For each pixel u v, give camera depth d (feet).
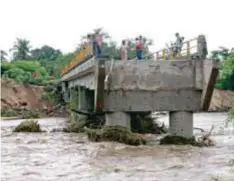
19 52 504.84
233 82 344.08
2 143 96.73
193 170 63.21
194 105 91.86
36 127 123.34
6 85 284.00
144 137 98.43
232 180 56.18
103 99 89.71
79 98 137.69
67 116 222.07
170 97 91.61
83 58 111.96
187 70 91.81
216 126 151.02
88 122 121.90
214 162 69.36
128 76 90.38
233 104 66.64
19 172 63.67
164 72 91.56
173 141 90.79
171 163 68.69
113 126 91.35
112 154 77.77
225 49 392.68
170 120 93.20
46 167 67.36
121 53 100.12
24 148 88.28
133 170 63.57
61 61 388.98
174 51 100.27
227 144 92.12
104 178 58.70
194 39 92.22
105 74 88.43
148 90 91.04
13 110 250.16
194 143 90.58
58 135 112.27
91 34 96.99
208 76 87.92
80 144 91.50
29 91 293.84
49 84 300.20
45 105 287.89
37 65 398.62
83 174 61.57
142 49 105.50
